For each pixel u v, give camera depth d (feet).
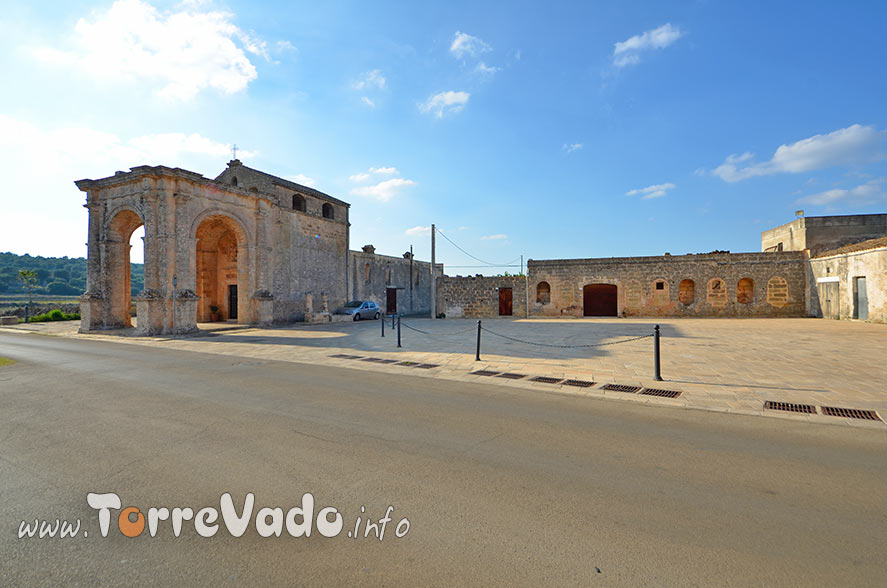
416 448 13.99
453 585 7.38
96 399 20.81
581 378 25.59
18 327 75.61
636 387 23.18
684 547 8.46
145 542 8.79
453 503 10.30
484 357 34.01
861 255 67.41
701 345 40.14
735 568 7.79
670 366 29.14
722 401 20.13
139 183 61.36
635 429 16.08
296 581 7.55
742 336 47.96
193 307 60.70
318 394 21.84
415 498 10.56
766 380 24.43
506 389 23.08
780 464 12.71
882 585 7.30
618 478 11.72
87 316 64.54
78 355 37.68
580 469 12.33
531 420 17.22
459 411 18.58
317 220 91.45
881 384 23.17
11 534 9.07
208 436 15.21
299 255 85.61
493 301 96.02
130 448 14.03
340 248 99.25
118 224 67.31
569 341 44.75
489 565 7.93
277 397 21.17
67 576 7.75
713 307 86.02
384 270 120.47
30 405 19.67
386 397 21.20
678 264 87.66
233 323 80.33
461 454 13.47
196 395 21.63
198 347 43.57
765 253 84.07
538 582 7.43
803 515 9.72
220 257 88.33
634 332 54.70
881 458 13.19
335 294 96.78
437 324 74.18
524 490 10.99
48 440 14.83
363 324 77.30
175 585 7.47
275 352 38.91
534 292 93.71
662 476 11.85
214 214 66.39
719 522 9.42
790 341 42.75
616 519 9.55
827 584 7.35
